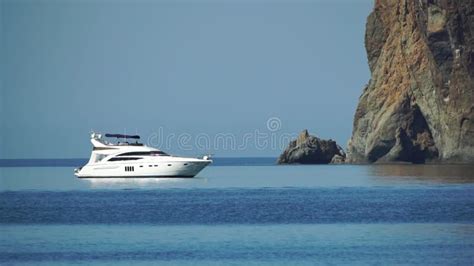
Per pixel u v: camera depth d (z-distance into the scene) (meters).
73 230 166.62
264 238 153.62
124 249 144.00
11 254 140.75
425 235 154.75
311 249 142.00
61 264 132.88
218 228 166.88
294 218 181.00
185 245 147.12
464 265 129.38
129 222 177.38
